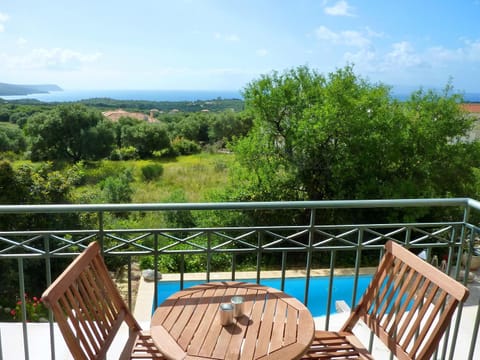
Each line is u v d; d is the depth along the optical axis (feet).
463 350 8.27
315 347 5.55
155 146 76.43
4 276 20.76
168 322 4.91
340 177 31.68
